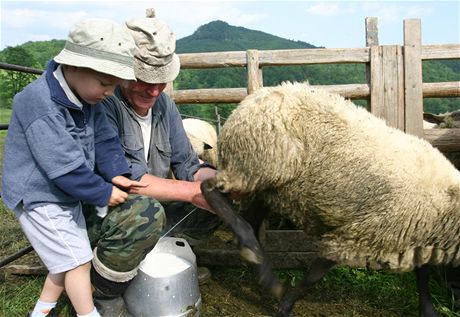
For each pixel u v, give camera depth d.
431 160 3.19
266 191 3.32
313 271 3.35
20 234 5.13
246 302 3.68
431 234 3.15
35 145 2.48
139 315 3.02
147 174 3.15
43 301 2.78
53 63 2.60
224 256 4.15
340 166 3.04
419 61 4.03
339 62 4.09
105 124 2.88
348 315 3.55
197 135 4.85
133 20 3.07
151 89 3.09
